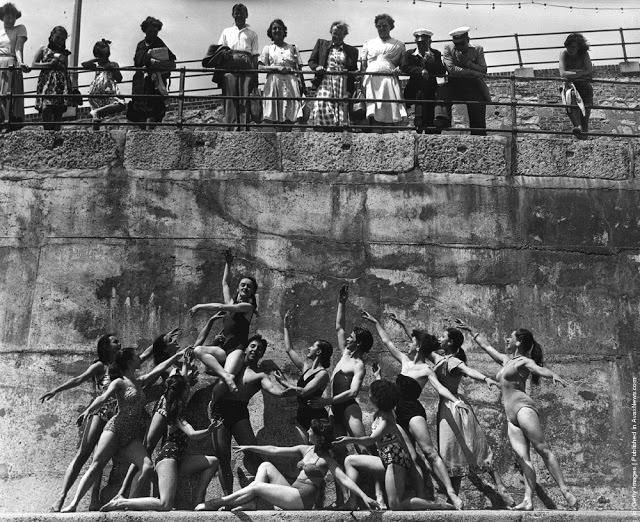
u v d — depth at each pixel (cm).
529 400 1096
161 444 1129
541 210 1231
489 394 1166
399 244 1212
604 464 1154
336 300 1191
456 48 1313
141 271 1195
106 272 1194
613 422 1169
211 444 1129
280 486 1045
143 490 1093
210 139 1238
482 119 1321
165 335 1152
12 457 1135
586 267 1217
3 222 1212
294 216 1216
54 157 1232
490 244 1216
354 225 1216
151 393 1142
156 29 1347
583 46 1347
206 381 1150
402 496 1036
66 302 1184
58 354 1169
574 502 1058
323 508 1102
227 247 1205
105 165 1229
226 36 1358
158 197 1217
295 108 1338
